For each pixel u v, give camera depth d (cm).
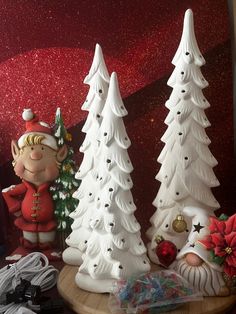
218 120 80
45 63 84
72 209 80
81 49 82
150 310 59
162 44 80
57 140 78
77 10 81
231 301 62
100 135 67
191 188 70
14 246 86
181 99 69
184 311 60
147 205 84
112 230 64
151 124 82
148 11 79
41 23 83
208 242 62
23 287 62
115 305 60
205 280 62
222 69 79
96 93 72
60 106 84
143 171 83
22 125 86
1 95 86
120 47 81
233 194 81
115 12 80
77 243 74
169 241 69
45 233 81
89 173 74
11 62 84
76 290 66
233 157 81
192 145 70
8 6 83
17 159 78
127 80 82
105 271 64
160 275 63
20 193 81
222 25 78
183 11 79
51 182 80
